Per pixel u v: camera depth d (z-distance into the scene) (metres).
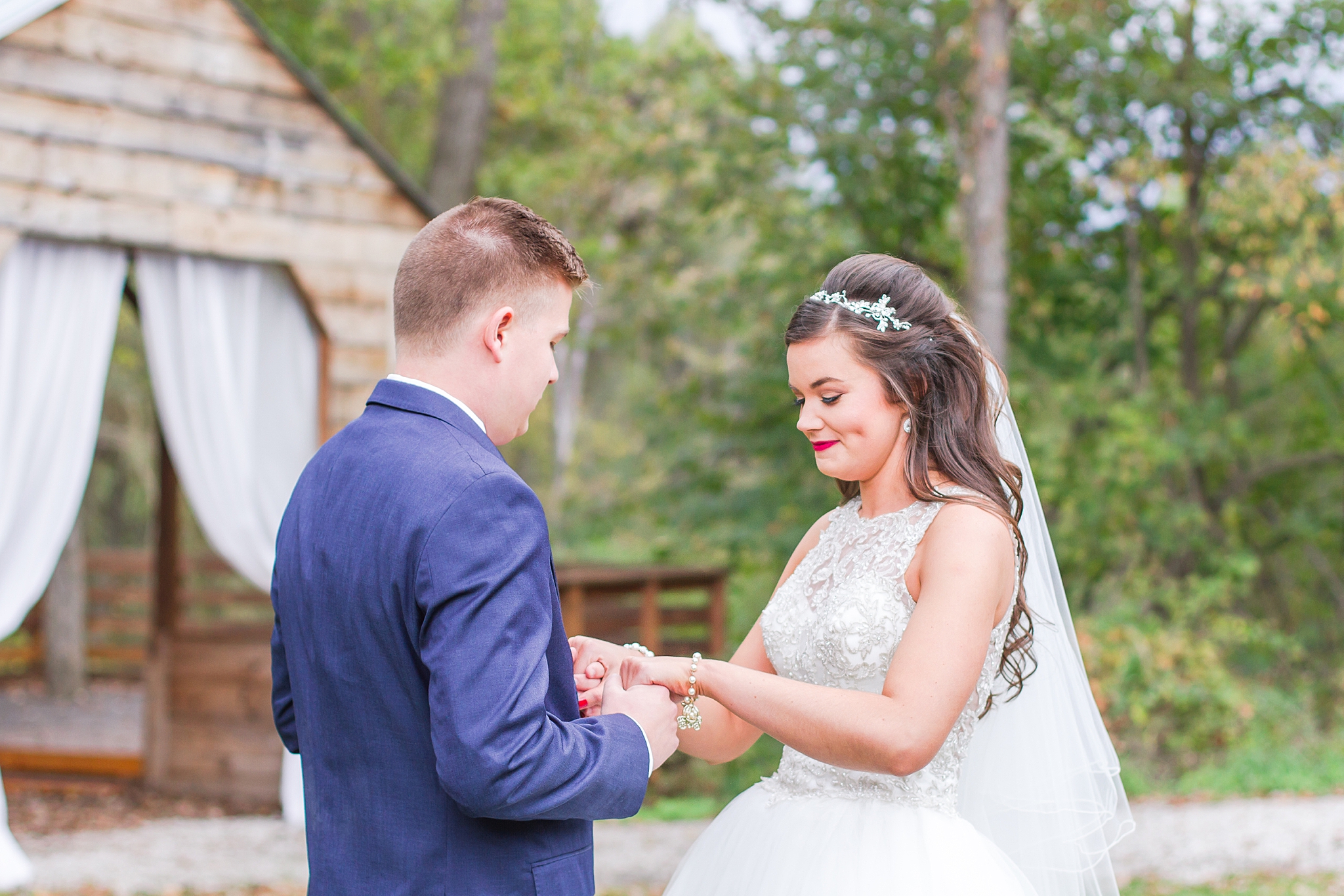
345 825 1.57
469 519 1.48
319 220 6.04
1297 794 6.39
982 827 2.13
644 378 16.55
